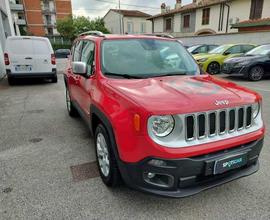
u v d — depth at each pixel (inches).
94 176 122.3
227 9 962.1
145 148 84.2
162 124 83.7
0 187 113.3
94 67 128.9
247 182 115.4
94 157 143.1
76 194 108.0
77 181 118.0
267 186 112.3
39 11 2049.7
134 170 89.0
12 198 105.6
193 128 86.1
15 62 362.3
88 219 93.5
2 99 290.0
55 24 2122.3
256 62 385.7
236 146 94.5
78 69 130.6
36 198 105.6
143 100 87.7
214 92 97.7
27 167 131.9
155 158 83.7
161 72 128.3
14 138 172.2
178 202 102.7
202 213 96.2
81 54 166.2
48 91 338.3
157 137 84.1
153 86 103.7
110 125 97.3
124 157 91.0
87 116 140.5
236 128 95.4
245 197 105.0
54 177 121.7
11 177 121.9
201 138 87.9
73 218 94.0
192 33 1139.9
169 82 110.7
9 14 807.7
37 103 271.0
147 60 133.4
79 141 166.4
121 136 91.0
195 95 92.7
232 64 400.2
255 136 98.7
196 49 560.7
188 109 84.4
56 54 1157.1
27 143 163.6
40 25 2076.8
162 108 83.2
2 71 472.4
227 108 91.4
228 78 423.2
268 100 263.7
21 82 413.4
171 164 83.4
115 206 100.4
